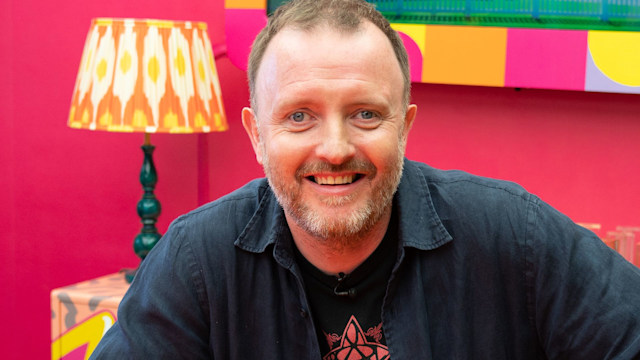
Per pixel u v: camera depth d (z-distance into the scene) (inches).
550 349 43.8
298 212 41.6
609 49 80.1
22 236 102.0
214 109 82.0
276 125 40.8
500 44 82.4
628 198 84.4
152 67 78.0
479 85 84.7
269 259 47.2
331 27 39.6
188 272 47.2
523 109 85.7
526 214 44.8
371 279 45.5
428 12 83.9
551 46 81.4
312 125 40.0
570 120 84.8
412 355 44.6
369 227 42.1
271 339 46.6
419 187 46.8
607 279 41.9
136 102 77.4
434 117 87.7
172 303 46.7
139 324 46.7
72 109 80.7
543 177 86.0
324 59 39.0
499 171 86.8
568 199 85.6
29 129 100.2
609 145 84.3
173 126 78.2
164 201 96.7
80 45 97.3
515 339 44.9
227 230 48.0
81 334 81.6
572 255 43.1
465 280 45.1
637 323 40.3
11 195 101.7
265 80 41.4
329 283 45.6
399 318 45.1
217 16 92.7
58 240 100.8
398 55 42.7
